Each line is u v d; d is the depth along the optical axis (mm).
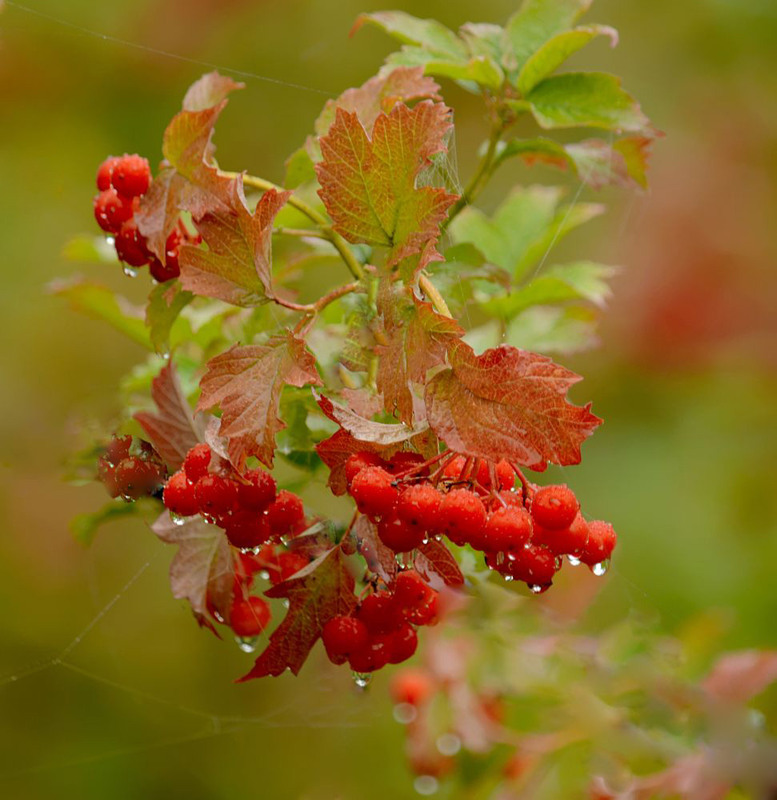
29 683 1056
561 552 684
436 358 680
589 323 808
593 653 820
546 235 809
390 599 700
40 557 1074
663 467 1187
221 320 773
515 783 811
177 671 1081
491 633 822
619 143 771
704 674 814
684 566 1096
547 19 771
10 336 1144
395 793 937
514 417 676
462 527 673
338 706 1004
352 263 737
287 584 698
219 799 1019
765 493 1164
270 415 685
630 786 794
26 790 1011
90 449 778
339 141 688
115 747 1042
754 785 787
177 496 698
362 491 676
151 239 706
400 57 760
